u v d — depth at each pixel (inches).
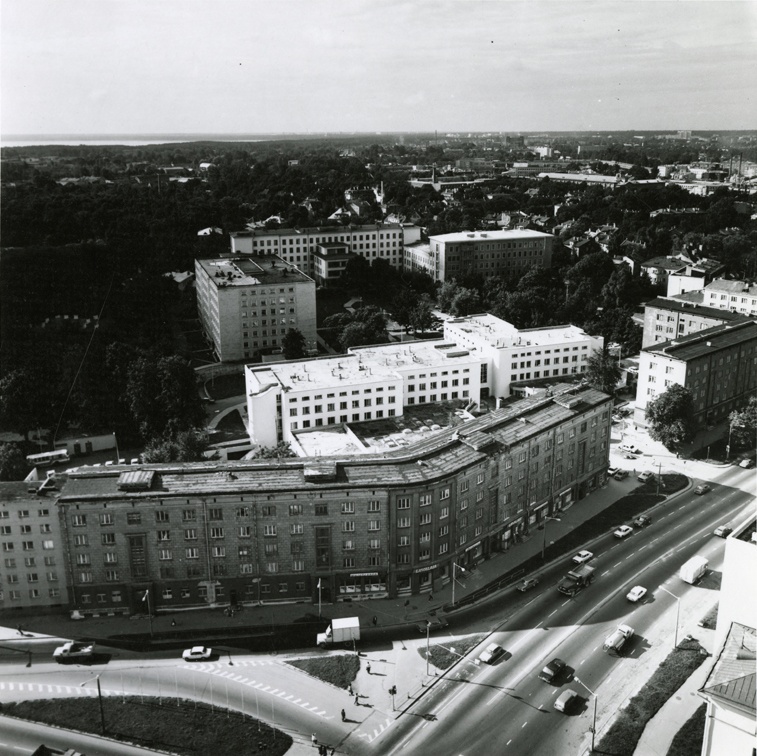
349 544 5880.9
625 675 5108.3
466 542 6318.9
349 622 5477.4
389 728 4665.4
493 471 6437.0
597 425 7687.0
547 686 5009.8
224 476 5885.8
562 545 6820.9
